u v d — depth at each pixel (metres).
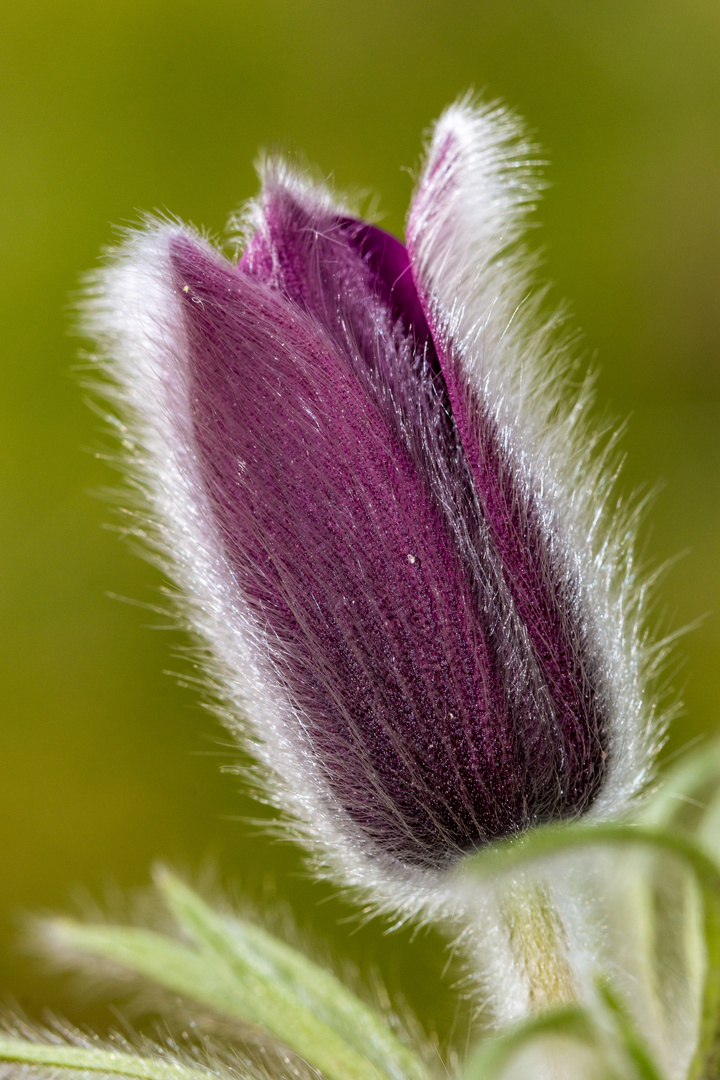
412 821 0.18
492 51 0.41
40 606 0.36
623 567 0.19
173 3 0.40
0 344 0.38
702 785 0.20
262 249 0.18
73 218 0.39
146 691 0.36
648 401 0.38
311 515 0.18
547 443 0.19
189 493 0.18
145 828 0.34
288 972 0.19
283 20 0.41
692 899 0.18
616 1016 0.17
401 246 0.18
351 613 0.18
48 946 0.21
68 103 0.40
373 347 0.18
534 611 0.18
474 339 0.18
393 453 0.18
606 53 0.41
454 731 0.18
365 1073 0.19
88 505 0.37
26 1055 0.18
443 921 0.20
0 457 0.38
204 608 0.19
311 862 0.19
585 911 0.19
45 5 0.40
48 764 0.35
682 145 0.40
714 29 0.41
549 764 0.18
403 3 0.41
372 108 0.41
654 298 0.39
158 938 0.20
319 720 0.18
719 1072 0.17
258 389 0.18
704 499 0.37
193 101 0.40
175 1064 0.19
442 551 0.18
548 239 0.40
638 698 0.19
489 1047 0.17
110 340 0.19
